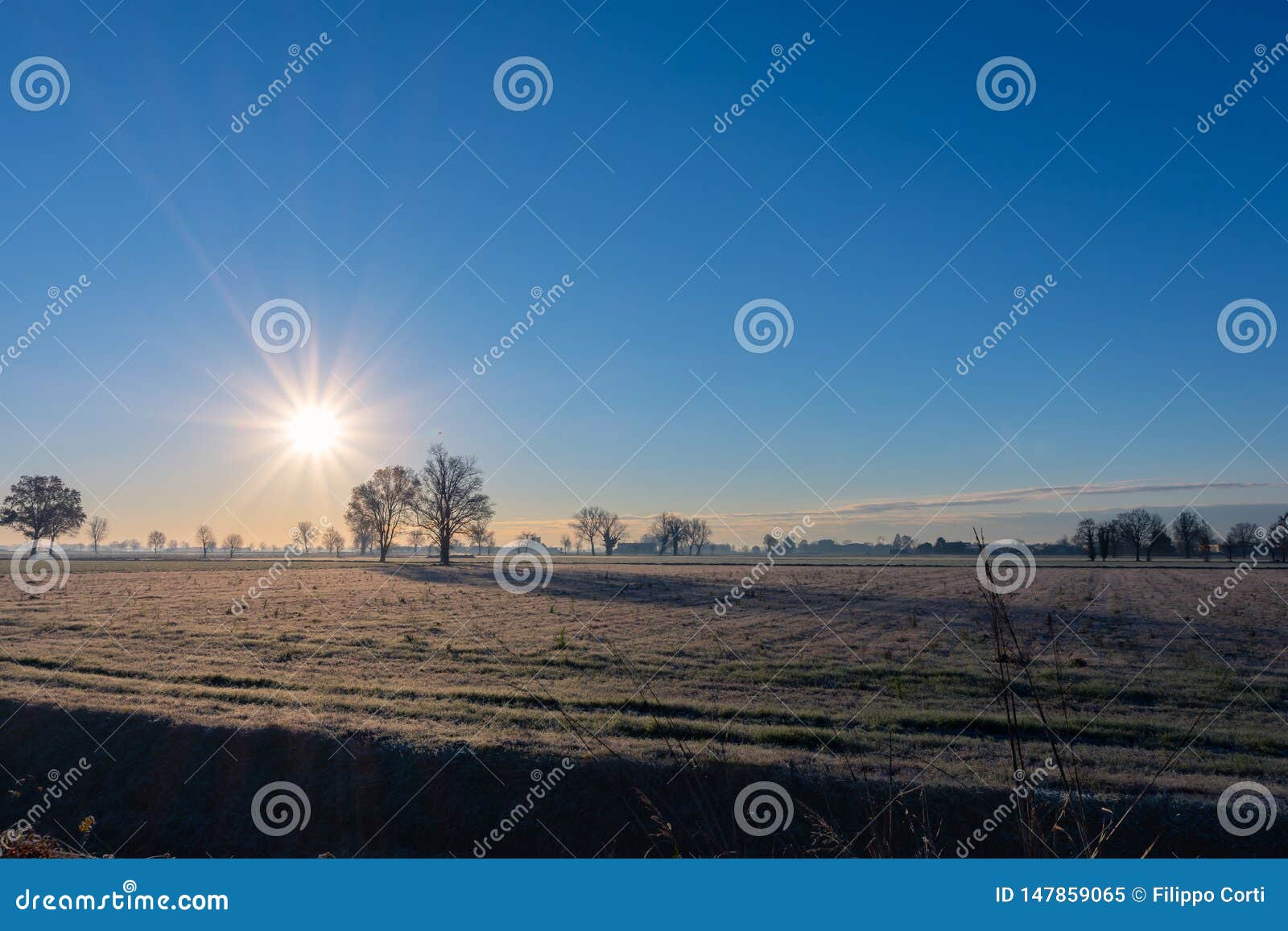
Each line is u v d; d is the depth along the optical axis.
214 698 18.89
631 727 16.30
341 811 13.66
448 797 13.47
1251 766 13.99
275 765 14.99
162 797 14.55
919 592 48.97
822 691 20.42
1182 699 19.75
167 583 54.88
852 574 69.62
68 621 33.38
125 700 18.41
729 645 27.86
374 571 72.06
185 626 32.03
